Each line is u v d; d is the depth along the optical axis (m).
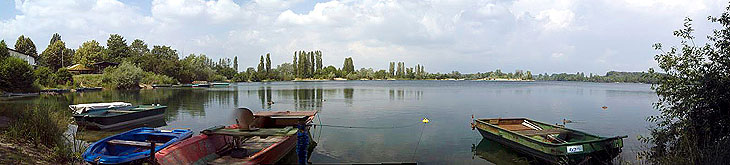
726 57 9.32
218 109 32.62
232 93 56.94
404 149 15.66
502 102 41.16
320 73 161.25
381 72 182.38
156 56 96.19
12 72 44.09
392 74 182.88
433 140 17.53
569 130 14.09
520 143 13.45
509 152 14.53
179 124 23.23
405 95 53.09
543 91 68.12
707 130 9.54
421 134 19.17
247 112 13.12
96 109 21.11
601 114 29.98
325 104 38.09
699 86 9.66
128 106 24.42
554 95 54.97
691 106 9.95
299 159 12.10
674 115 10.46
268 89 71.31
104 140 11.63
